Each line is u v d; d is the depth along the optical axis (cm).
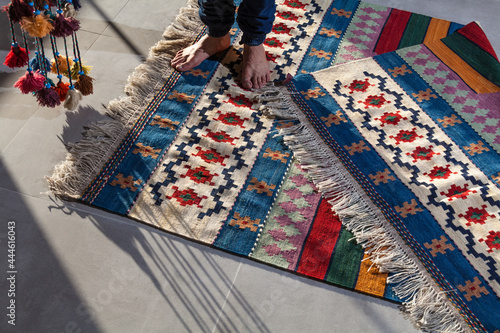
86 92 182
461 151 188
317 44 222
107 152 178
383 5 244
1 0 222
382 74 211
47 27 152
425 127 194
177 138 185
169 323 144
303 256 159
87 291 149
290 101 199
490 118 199
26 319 142
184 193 170
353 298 151
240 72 209
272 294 151
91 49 211
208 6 187
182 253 158
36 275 150
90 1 229
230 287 152
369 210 170
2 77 197
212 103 197
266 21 185
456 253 161
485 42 224
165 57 211
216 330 144
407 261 159
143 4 232
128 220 164
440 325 148
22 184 169
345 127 192
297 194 173
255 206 169
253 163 180
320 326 146
